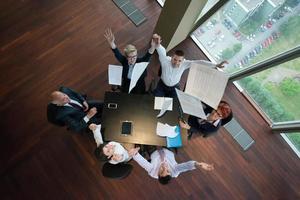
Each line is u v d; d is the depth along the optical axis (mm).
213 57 4109
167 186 3396
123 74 3035
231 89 4008
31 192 3178
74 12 3998
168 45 3795
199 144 3639
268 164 3711
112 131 2615
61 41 3836
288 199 3600
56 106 2652
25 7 3912
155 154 2680
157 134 2650
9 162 3264
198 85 2768
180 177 3457
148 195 3334
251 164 3672
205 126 2809
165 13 3332
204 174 3516
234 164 3633
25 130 3410
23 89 3570
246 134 3793
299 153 3832
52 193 3201
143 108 2734
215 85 2744
